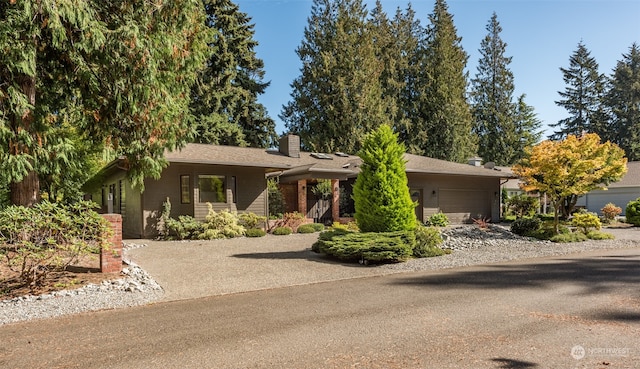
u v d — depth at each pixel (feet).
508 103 137.18
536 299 17.97
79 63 24.95
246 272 26.27
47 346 12.79
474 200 74.28
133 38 24.21
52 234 21.13
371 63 104.17
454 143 114.11
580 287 20.43
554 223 46.03
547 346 11.89
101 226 22.67
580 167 42.73
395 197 32.73
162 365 11.03
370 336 13.12
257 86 110.63
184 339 13.20
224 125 94.02
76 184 46.03
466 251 35.91
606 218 71.15
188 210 49.96
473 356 11.18
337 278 24.31
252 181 55.16
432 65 119.14
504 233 46.88
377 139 33.83
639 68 148.46
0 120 21.89
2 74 23.27
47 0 20.86
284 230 50.83
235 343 12.71
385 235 30.55
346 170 57.93
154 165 30.07
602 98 150.92
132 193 51.26
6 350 12.49
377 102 103.30
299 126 114.52
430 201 67.82
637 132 141.79
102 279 22.89
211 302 18.57
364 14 107.55
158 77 27.91
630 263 28.30
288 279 24.06
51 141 25.77
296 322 14.94
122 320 15.67
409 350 11.77
